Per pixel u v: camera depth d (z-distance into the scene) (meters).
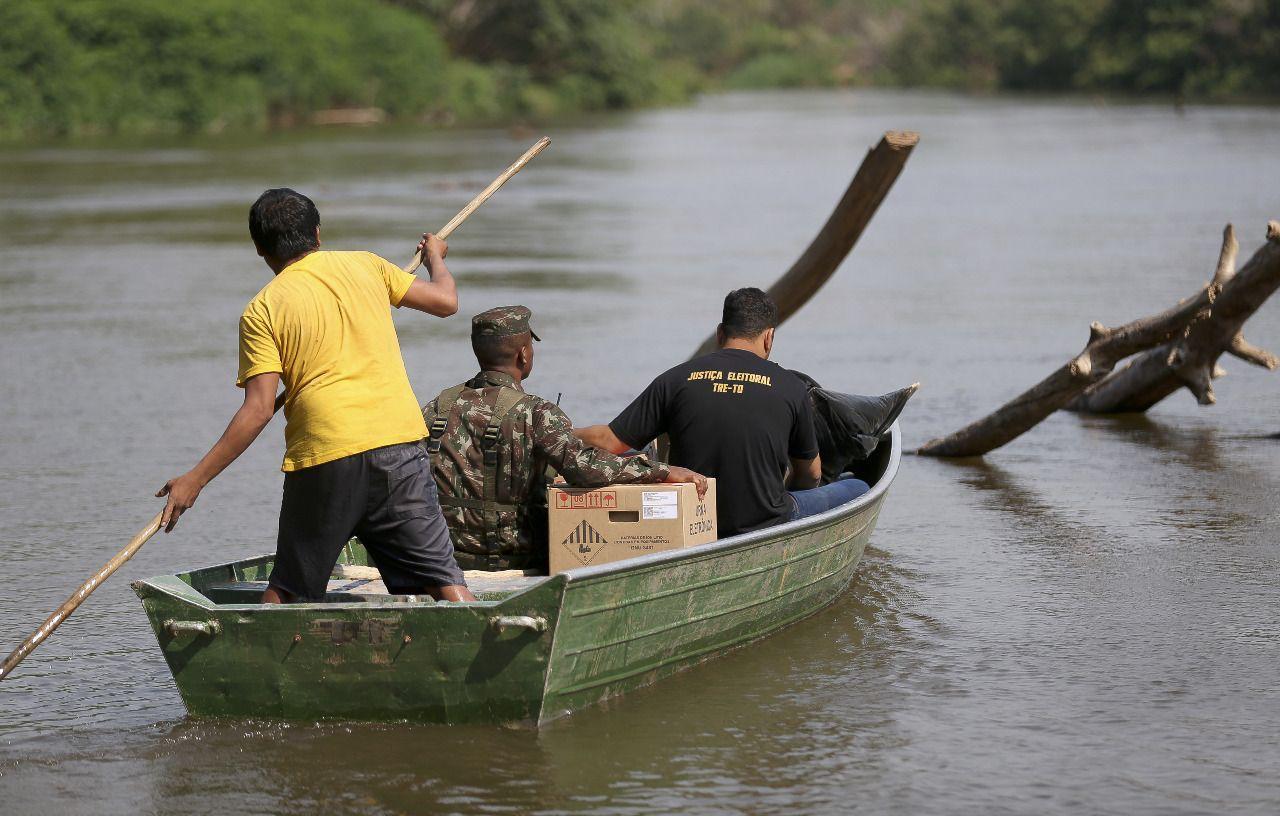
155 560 20.34
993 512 22.66
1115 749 13.51
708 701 14.76
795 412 16.70
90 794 12.79
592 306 44.31
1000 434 26.02
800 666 15.81
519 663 13.66
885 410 19.95
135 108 153.62
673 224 68.75
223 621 14.05
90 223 70.06
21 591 18.91
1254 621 17.22
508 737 13.79
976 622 17.33
